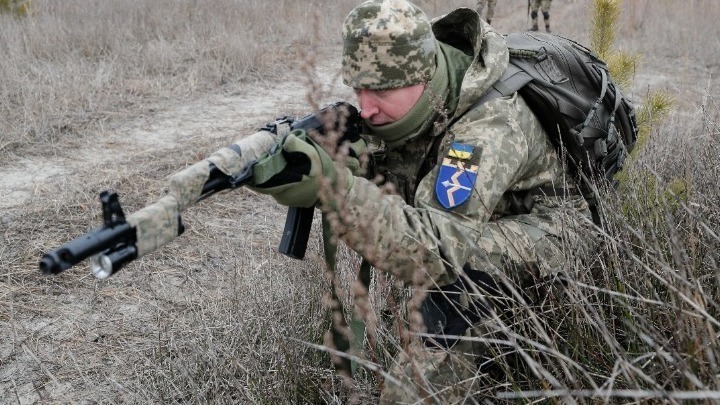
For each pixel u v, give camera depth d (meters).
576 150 2.19
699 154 2.59
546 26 8.84
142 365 2.62
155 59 7.36
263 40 8.78
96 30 7.98
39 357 2.71
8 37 7.36
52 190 4.22
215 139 5.35
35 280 3.22
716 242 1.96
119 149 5.07
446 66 2.11
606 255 2.08
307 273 2.70
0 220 3.79
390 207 1.81
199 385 2.39
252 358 2.28
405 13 1.97
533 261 2.03
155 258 3.45
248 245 3.58
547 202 2.19
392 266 1.85
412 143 2.17
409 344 1.79
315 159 1.74
